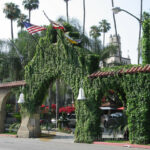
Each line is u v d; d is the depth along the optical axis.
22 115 18.88
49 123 26.34
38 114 18.59
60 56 16.62
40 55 18.05
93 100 14.54
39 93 18.02
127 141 13.70
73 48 15.89
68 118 26.59
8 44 30.72
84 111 14.88
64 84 29.52
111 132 14.88
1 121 21.11
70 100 46.97
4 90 20.83
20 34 31.23
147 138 12.59
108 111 33.44
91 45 29.30
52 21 15.80
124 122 14.73
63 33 16.52
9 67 30.36
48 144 14.22
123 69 13.70
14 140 16.56
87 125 14.59
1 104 21.02
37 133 18.39
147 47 13.91
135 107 12.91
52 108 31.09
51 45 17.33
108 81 13.95
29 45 29.02
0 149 12.16
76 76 15.50
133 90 13.02
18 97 19.22
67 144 14.16
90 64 14.90
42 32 29.28
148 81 12.60
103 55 29.11
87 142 14.48
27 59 29.25
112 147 12.55
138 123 12.77
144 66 13.13
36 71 18.19
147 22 14.13
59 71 16.61
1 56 30.48
